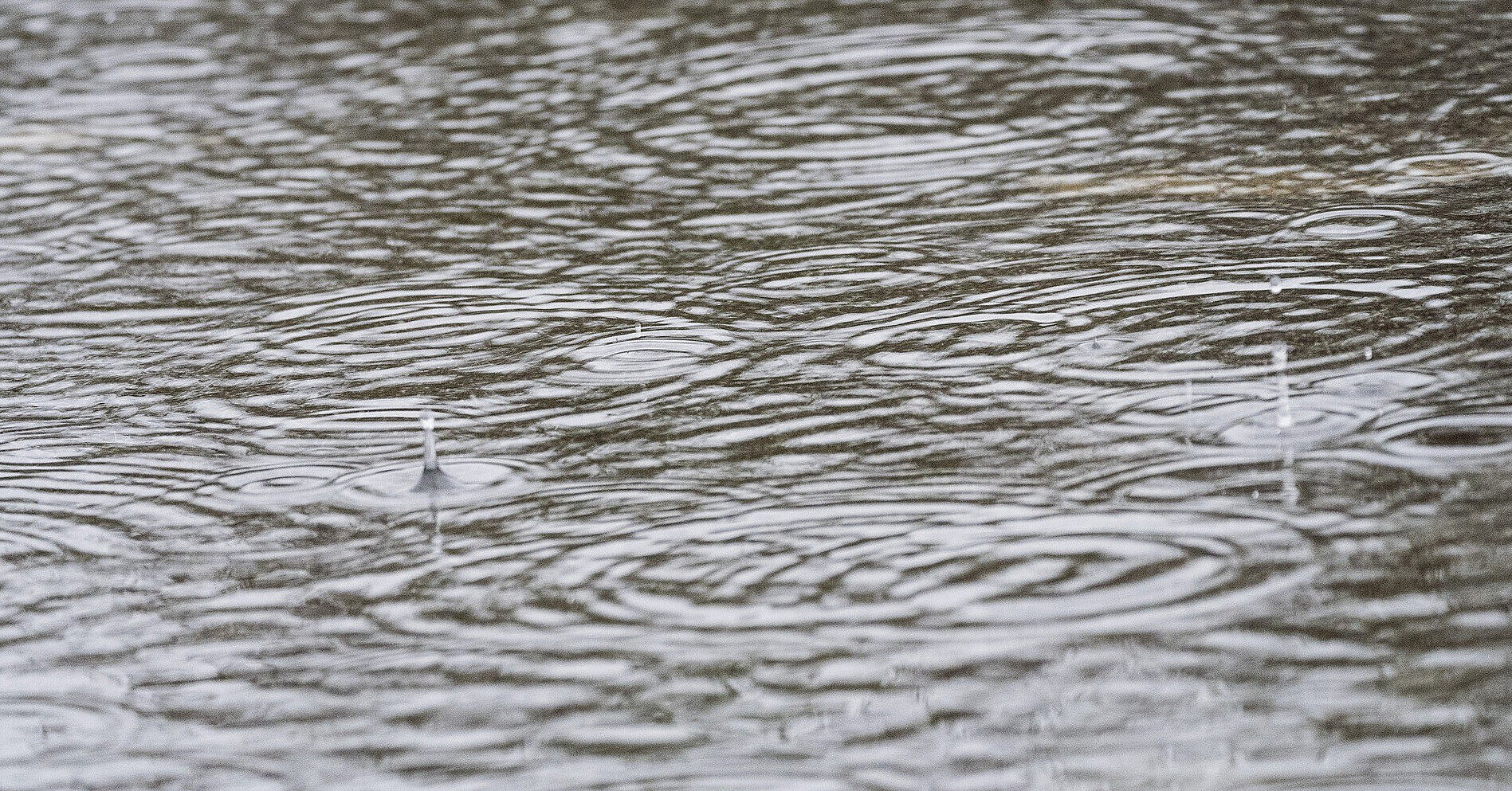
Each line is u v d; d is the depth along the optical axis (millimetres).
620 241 9422
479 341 7883
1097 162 10336
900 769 4133
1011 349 7234
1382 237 8367
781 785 4094
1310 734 4152
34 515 6168
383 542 5734
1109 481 5754
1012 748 4188
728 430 6551
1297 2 14312
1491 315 7082
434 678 4770
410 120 12453
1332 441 5945
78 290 9148
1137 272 8141
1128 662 4551
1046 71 12625
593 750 4324
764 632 4867
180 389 7531
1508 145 9945
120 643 5129
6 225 10477
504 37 15039
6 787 4332
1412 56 12336
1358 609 4734
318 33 15789
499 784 4191
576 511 5867
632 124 11914
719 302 8242
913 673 4574
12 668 5004
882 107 11953
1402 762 4004
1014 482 5812
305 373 7621
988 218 9344
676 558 5402
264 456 6637
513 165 11141
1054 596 4945
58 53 15570
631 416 6793
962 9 14828
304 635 5098
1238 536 5238
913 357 7238
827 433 6430
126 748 4504
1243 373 6695
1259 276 7910
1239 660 4512
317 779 4285
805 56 13477
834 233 9305
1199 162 10156
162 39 15922
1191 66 12523
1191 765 4055
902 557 5277
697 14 15352
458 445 6609
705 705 4500
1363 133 10477
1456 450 5762
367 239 9758
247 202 10703
